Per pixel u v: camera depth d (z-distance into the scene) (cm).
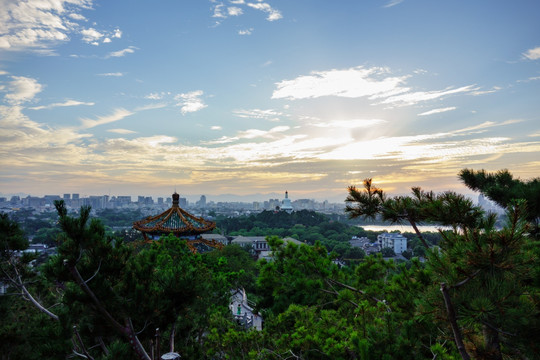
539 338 525
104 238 852
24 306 1243
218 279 2066
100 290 799
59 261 808
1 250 1020
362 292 1045
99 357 890
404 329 704
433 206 753
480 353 584
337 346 802
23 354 924
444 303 577
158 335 837
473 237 535
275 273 1079
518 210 523
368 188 946
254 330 1394
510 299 514
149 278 878
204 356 1512
